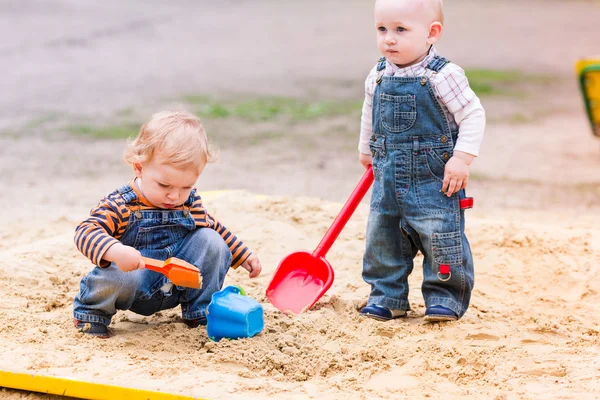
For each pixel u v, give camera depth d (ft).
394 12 13.24
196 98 43.68
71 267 16.44
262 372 11.93
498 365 12.28
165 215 13.14
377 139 13.93
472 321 14.11
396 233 14.32
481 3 99.71
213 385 11.05
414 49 13.38
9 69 50.47
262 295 15.47
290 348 12.67
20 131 35.40
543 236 18.30
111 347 12.59
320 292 14.42
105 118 38.24
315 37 69.10
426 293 14.29
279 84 49.21
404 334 13.47
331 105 43.50
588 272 16.87
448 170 13.39
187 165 12.41
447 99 13.33
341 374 12.08
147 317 14.39
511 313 14.96
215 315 12.92
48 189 26.27
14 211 23.30
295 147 34.17
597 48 68.08
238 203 20.36
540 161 32.99
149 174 12.61
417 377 11.94
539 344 13.48
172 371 11.56
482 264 17.28
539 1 102.58
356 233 18.83
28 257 16.67
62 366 11.61
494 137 37.86
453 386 11.62
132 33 66.08
